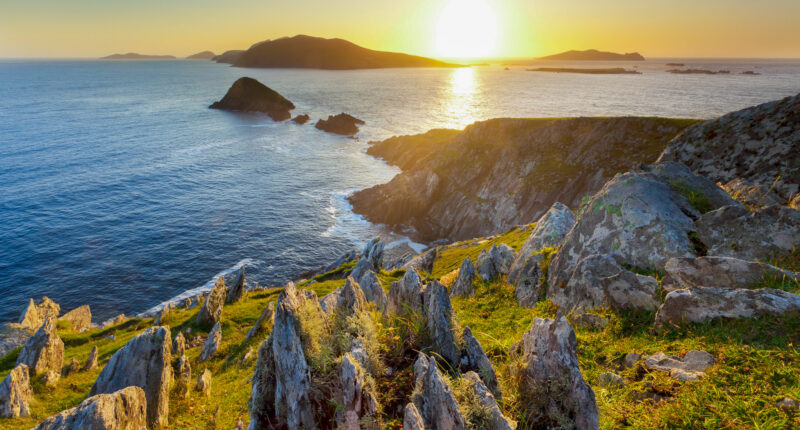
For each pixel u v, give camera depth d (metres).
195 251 87.56
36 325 41.72
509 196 101.44
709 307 9.90
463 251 61.88
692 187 17.20
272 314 32.62
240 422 17.08
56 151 158.25
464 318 17.56
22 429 21.25
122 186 123.88
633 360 9.47
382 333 6.75
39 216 99.06
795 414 6.04
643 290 12.06
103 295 70.94
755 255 12.78
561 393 5.78
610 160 92.69
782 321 8.65
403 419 5.28
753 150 31.62
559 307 15.16
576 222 17.77
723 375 7.55
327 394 5.78
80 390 25.77
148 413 17.80
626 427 6.87
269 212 110.81
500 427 4.99
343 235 101.00
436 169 118.44
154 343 18.77
